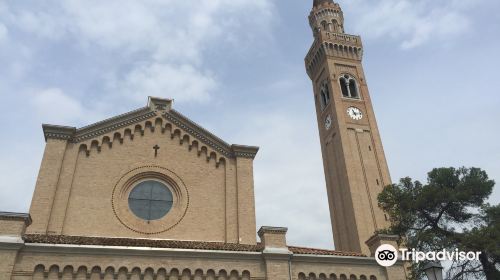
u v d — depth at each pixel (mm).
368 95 61344
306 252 25188
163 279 21812
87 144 27969
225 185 29156
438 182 35625
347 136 55656
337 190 54531
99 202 26328
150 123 30141
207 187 28844
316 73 67562
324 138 61062
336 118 57406
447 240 31203
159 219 26938
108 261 21391
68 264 20797
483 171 35844
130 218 26453
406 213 34562
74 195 26078
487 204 33500
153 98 31016
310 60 69000
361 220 48562
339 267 24953
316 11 73188
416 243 32188
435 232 33594
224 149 30516
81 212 25688
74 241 21891
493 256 29578
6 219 20859
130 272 21391
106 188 26922
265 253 23766
